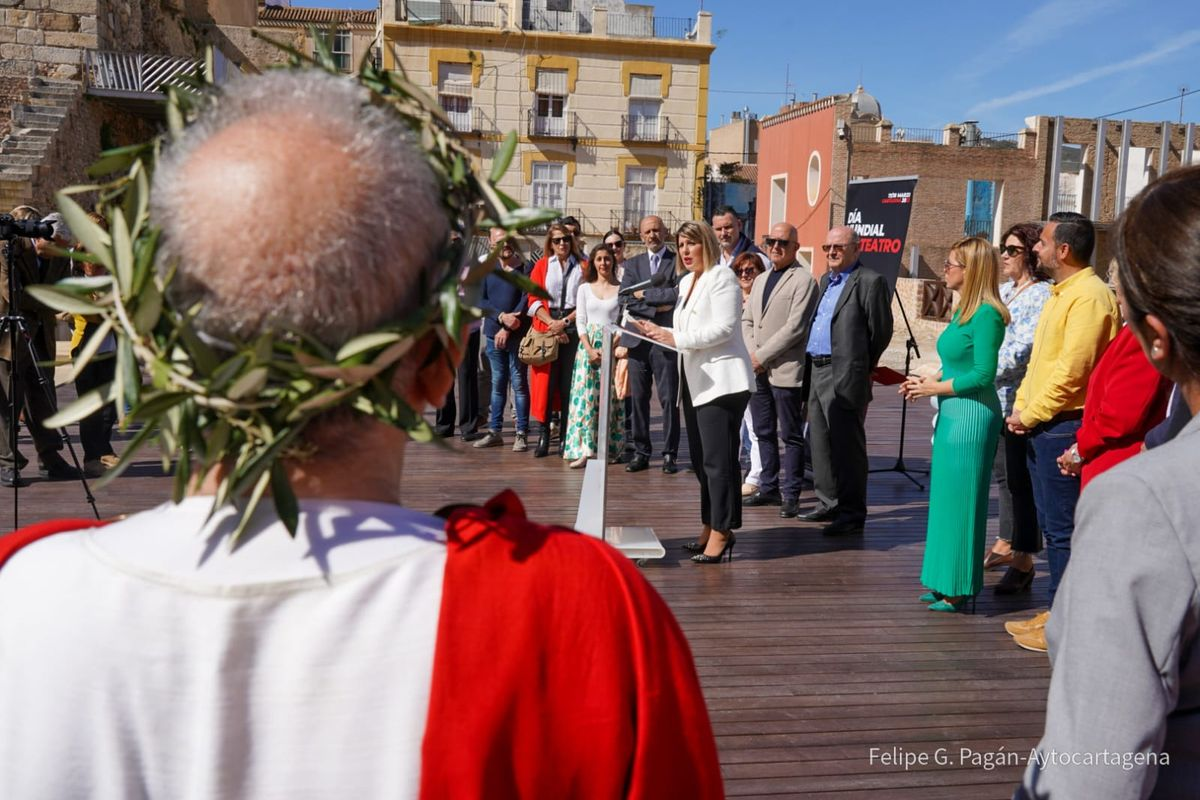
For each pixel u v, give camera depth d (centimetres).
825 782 283
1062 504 391
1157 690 103
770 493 634
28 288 82
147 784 78
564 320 726
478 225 87
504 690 78
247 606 78
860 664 369
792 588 459
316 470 84
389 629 78
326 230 76
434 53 3195
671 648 85
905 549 529
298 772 76
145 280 79
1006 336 463
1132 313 121
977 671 365
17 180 1603
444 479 673
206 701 77
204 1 2788
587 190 3344
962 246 400
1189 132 3212
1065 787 105
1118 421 289
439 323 83
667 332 457
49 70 1892
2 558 86
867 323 543
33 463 694
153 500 593
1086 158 3188
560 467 724
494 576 80
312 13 3422
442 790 76
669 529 559
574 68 3284
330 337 79
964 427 409
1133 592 104
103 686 78
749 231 3816
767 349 587
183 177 80
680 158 3372
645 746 80
